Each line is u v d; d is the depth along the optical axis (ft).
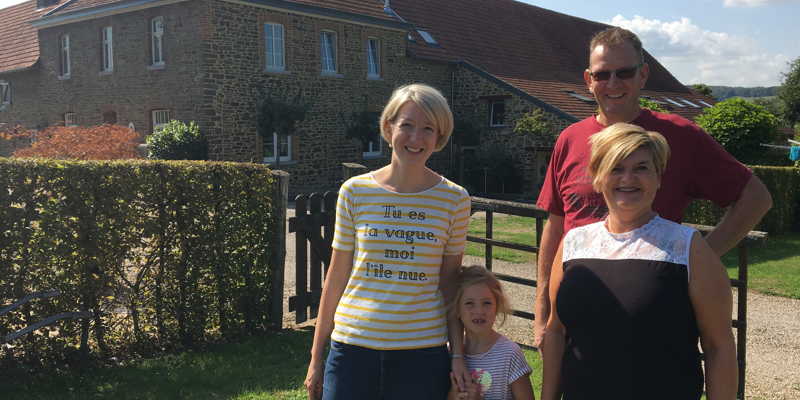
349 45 60.70
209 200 15.56
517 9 90.74
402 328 7.02
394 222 7.13
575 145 8.18
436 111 7.03
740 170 7.29
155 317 15.23
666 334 5.76
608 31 8.01
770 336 18.79
